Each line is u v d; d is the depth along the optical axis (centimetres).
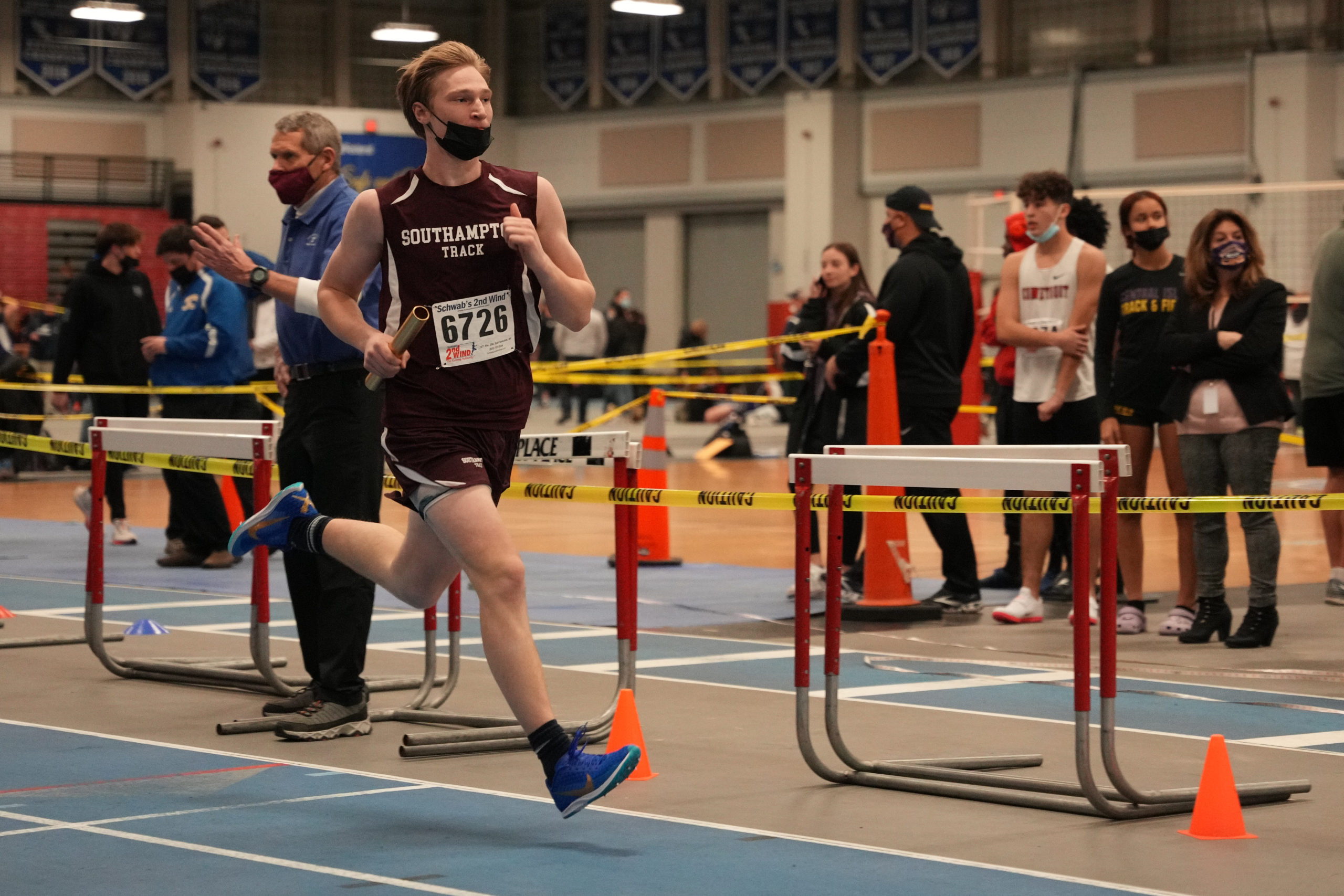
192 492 1166
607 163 4316
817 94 3891
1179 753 584
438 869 427
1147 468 901
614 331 3177
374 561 522
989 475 490
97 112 4034
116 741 598
